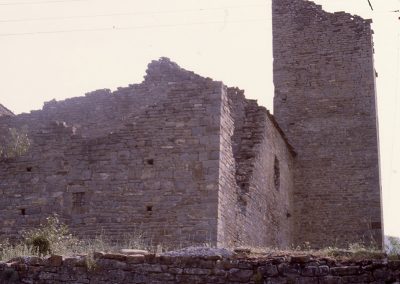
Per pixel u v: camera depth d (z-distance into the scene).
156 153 17.91
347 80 30.72
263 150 22.56
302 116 30.69
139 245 16.61
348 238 28.16
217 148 17.48
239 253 11.01
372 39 31.97
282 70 31.81
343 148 29.62
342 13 31.91
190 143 17.72
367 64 30.73
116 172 18.08
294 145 30.20
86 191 18.19
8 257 14.17
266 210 22.77
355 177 29.02
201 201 17.08
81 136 18.83
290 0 32.94
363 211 28.39
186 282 10.68
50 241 15.26
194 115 17.94
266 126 23.23
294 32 32.34
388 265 9.90
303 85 31.25
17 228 18.42
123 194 17.80
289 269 10.22
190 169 17.47
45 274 11.42
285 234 26.30
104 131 25.45
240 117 22.97
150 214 17.38
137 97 25.67
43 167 18.86
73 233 17.80
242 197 19.72
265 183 22.80
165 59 26.02
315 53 31.66
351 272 9.98
